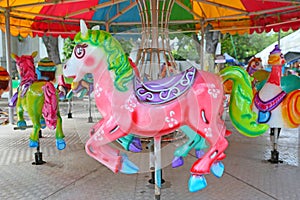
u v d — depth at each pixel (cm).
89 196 302
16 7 645
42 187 326
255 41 2642
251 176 353
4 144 525
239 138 562
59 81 673
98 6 654
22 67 433
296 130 657
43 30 841
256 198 291
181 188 318
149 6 371
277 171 371
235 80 266
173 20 887
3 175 365
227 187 319
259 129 268
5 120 766
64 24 862
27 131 644
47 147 503
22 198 297
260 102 380
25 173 373
